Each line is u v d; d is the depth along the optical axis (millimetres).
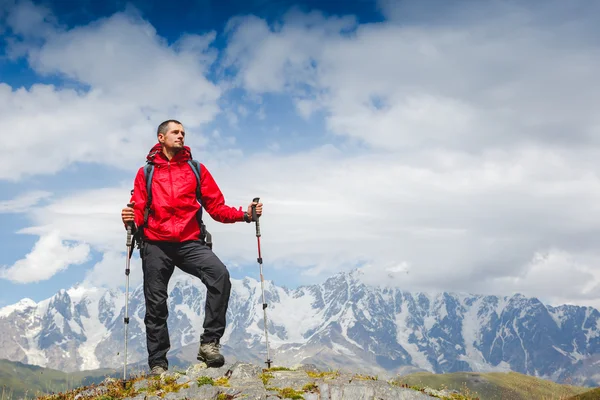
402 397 8641
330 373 9695
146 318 10148
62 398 9430
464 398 9422
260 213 11125
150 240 9984
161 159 10180
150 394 8820
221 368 9742
